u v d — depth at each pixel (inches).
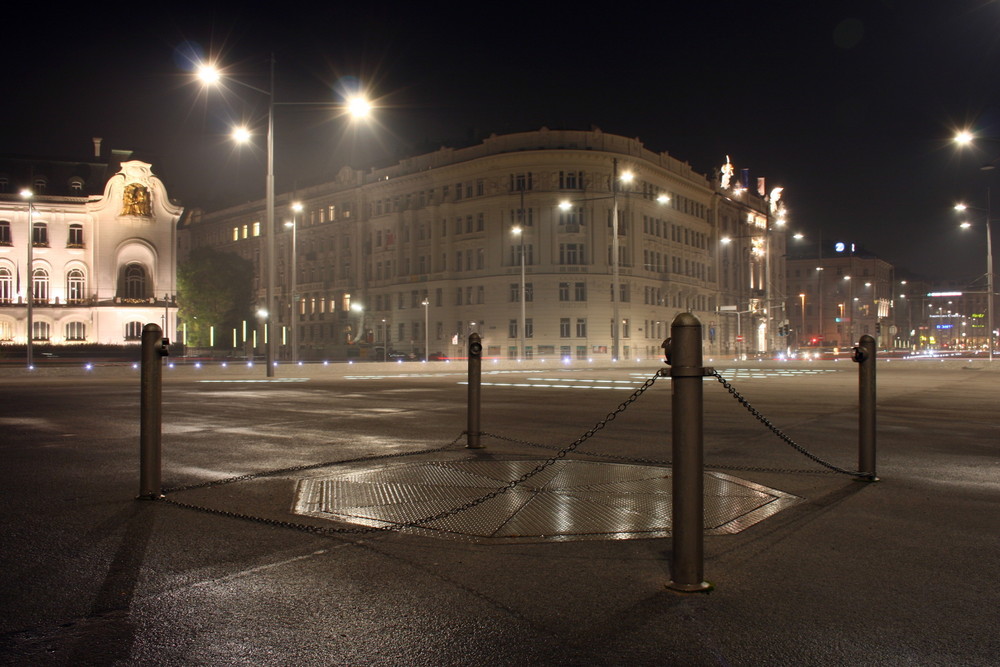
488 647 117.3
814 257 5113.2
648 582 146.9
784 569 155.4
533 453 313.6
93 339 2477.9
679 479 143.3
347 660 113.0
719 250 3262.8
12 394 725.9
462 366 1601.9
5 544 170.9
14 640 119.2
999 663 112.3
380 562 159.2
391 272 2901.1
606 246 2544.3
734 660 112.8
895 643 119.1
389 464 283.1
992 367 1406.3
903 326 6063.0
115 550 166.6
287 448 329.4
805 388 853.2
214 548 168.4
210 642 119.3
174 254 2645.2
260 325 3284.9
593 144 2529.5
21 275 2492.6
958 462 295.4
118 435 376.2
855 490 236.2
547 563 158.9
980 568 156.3
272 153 1096.2
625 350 2603.3
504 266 2546.8
